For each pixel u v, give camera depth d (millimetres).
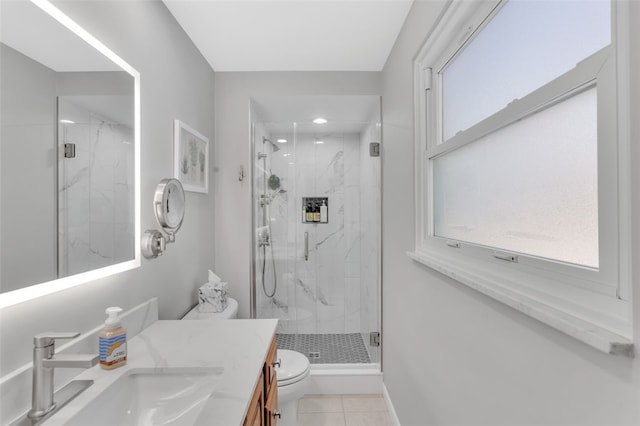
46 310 897
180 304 1812
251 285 2514
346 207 2861
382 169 2492
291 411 1844
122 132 1241
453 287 1182
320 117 3068
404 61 1832
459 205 1236
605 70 575
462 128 1258
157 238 1437
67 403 824
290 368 1854
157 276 1537
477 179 1096
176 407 957
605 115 577
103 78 1136
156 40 1556
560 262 702
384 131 2391
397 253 2002
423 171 1575
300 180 2840
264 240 2730
